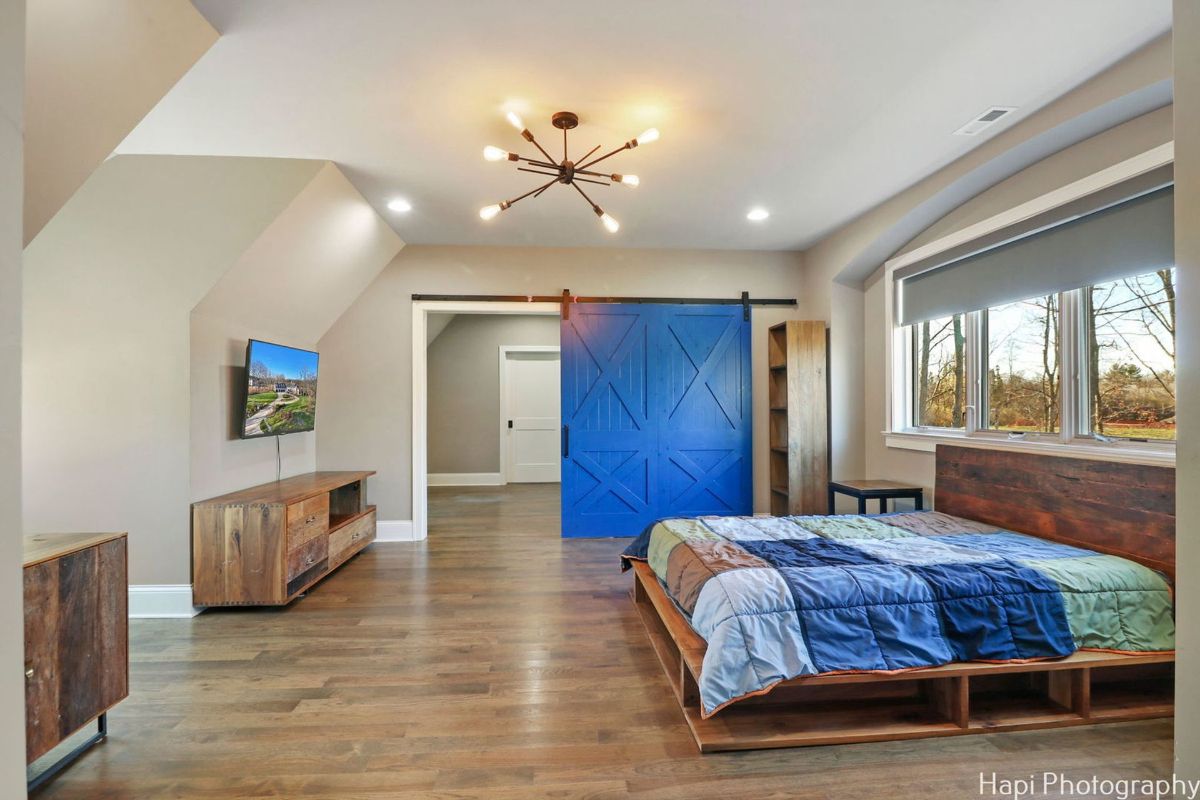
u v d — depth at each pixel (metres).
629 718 2.10
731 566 2.20
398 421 4.96
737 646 1.87
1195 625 0.74
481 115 2.73
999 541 2.65
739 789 1.72
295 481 4.11
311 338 4.68
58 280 3.13
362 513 4.51
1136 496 2.31
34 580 1.67
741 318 5.18
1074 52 2.24
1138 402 2.56
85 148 1.95
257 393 3.63
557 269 5.09
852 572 2.09
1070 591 2.07
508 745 1.94
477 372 8.44
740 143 3.04
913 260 4.02
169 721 2.09
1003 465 3.04
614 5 1.97
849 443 4.75
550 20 2.05
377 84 2.45
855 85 2.48
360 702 2.22
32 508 3.13
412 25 2.06
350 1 1.93
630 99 2.60
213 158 3.19
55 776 1.78
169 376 3.18
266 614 3.19
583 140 3.00
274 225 3.25
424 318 5.04
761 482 5.23
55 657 1.74
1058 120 2.59
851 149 3.10
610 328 5.09
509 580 3.80
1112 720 2.03
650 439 5.12
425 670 2.49
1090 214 2.75
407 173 3.42
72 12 1.65
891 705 2.14
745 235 4.74
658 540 2.98
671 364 5.13
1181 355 0.76
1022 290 3.13
